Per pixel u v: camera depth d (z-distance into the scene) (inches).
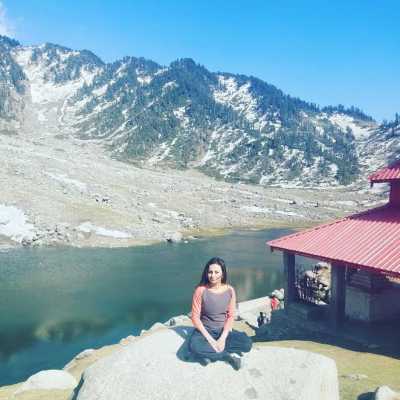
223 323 278.4
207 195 5713.6
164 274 2202.3
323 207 6181.1
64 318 1513.3
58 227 3122.5
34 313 1562.5
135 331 1397.6
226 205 5329.7
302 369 288.7
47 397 526.0
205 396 262.8
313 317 868.0
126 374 278.7
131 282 2027.6
